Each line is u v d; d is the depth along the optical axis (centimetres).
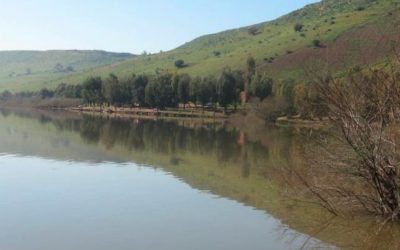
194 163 3847
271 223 2028
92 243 1762
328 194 2167
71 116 11119
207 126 8838
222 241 1794
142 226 1978
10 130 6469
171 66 19612
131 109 13400
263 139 6216
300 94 6569
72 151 4434
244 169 3538
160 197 2523
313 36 16025
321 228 1930
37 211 2192
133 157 4125
